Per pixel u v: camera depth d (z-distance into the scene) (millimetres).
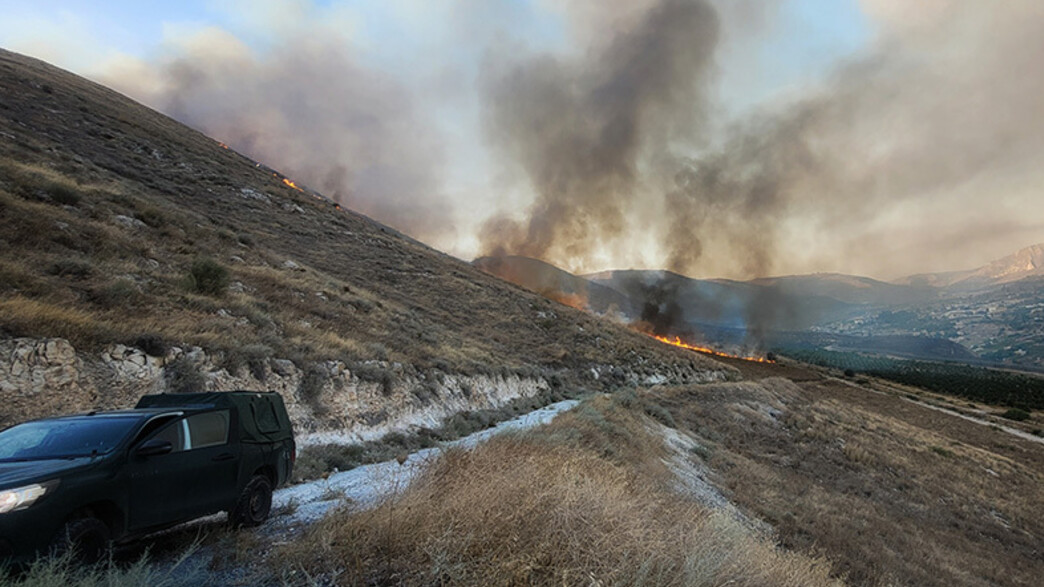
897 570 15094
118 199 26422
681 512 7906
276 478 7785
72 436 5566
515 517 5145
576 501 5504
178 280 19109
